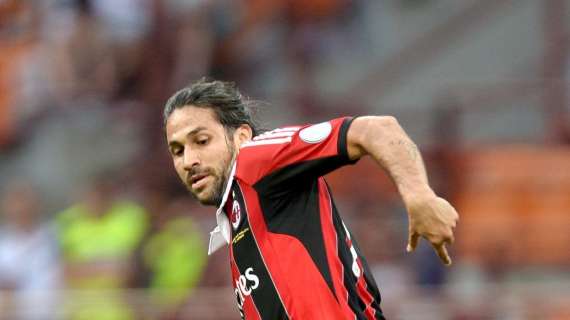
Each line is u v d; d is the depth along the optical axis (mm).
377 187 35594
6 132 40625
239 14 40781
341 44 43219
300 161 11789
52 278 29312
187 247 28641
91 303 25188
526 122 39312
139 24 39469
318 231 12102
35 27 41812
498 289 25703
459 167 36812
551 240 34969
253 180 12086
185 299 25172
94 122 39219
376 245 30391
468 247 33906
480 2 44406
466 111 39781
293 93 39375
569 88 39375
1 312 25078
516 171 37281
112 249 29109
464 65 42969
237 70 39906
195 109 12711
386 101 41344
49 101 40500
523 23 43594
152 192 33875
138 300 25203
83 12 40438
